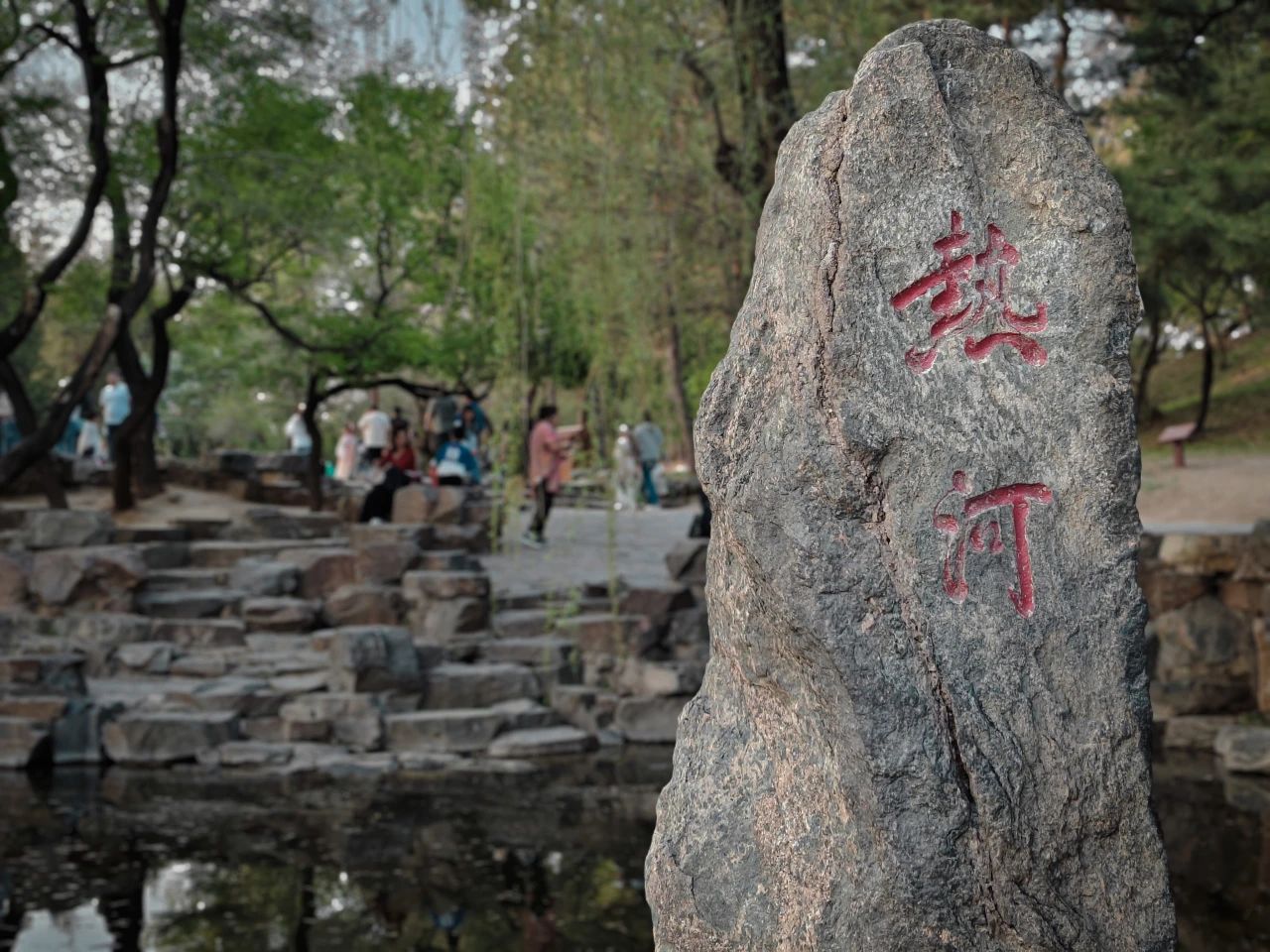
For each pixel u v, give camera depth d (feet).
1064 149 11.48
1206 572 39.58
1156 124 53.11
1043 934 10.38
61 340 109.29
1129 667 11.14
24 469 46.98
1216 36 43.21
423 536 48.44
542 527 52.90
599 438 37.78
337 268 62.39
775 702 11.60
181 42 47.44
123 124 50.98
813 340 11.10
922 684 10.60
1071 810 10.73
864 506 10.87
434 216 59.41
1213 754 35.91
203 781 32.60
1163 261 47.67
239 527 52.31
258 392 111.86
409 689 37.63
